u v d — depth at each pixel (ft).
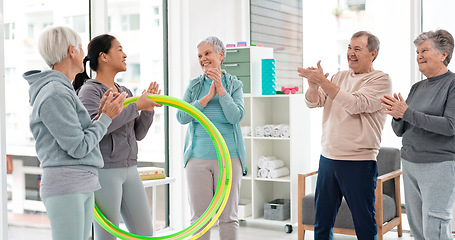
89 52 9.20
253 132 16.55
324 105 11.51
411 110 9.75
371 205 10.93
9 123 11.67
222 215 11.05
